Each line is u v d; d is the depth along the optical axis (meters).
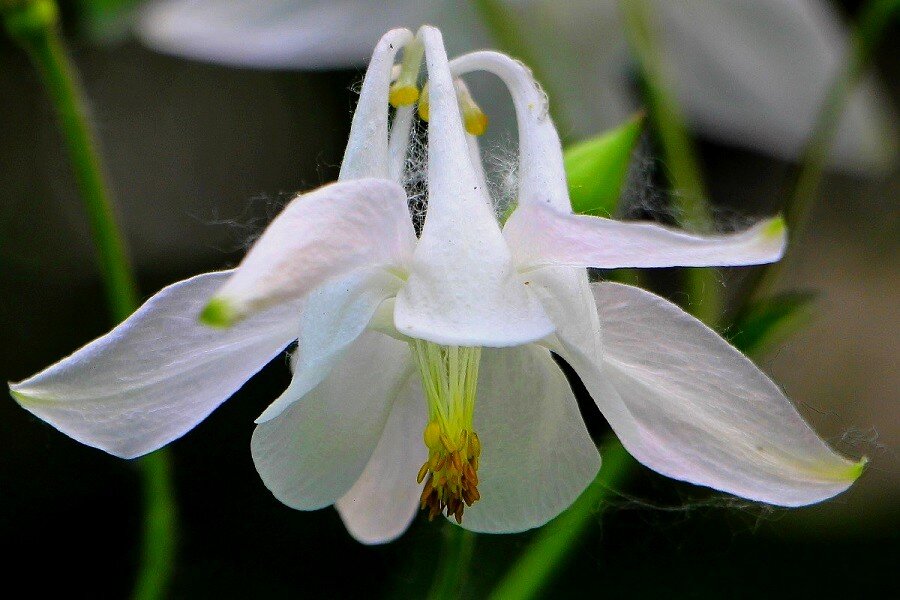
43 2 0.24
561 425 0.21
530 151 0.21
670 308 0.21
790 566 0.31
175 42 0.27
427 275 0.20
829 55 0.30
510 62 0.21
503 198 0.23
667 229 0.19
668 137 0.25
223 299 0.19
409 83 0.21
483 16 0.25
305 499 0.21
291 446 0.21
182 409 0.21
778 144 0.31
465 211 0.20
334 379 0.21
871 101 0.30
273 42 0.28
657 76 0.25
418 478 0.21
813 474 0.20
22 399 0.20
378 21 0.28
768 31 0.30
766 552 0.31
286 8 0.28
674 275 0.27
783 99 0.31
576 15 0.27
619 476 0.24
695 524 0.31
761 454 0.21
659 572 0.31
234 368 0.21
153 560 0.24
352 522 0.23
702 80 0.31
